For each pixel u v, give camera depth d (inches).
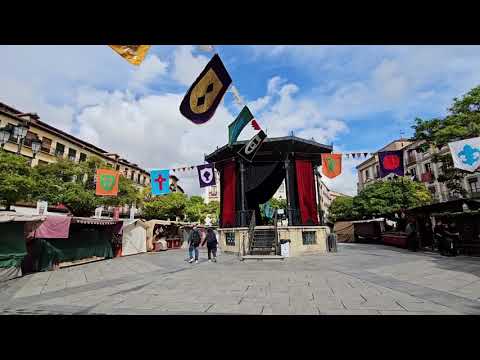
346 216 1353.3
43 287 283.9
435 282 253.3
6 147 897.5
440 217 546.0
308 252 575.2
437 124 568.7
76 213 773.3
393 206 986.1
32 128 1005.8
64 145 1160.8
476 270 303.9
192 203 1581.0
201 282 275.0
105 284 290.5
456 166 411.5
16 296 241.8
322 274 311.0
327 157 503.5
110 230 594.6
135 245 726.5
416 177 1288.1
